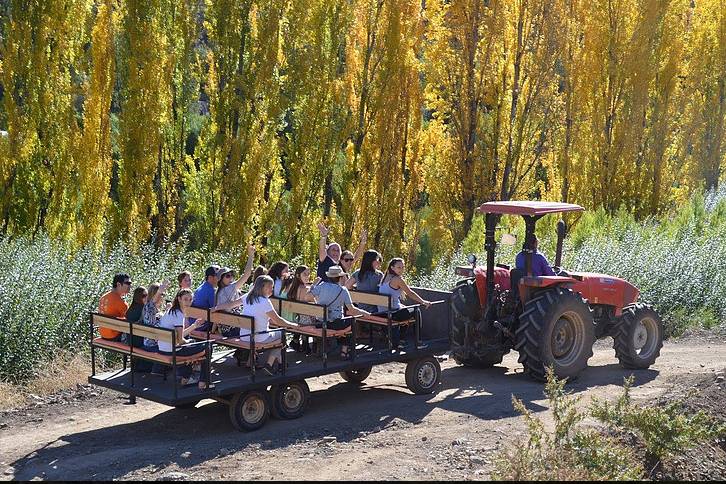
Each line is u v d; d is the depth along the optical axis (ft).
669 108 87.61
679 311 52.34
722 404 33.17
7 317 36.88
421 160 75.05
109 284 42.24
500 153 75.25
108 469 24.94
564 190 83.46
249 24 62.49
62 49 58.95
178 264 46.88
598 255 57.00
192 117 85.46
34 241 51.93
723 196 95.71
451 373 38.27
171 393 27.25
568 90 82.28
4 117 60.29
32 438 28.60
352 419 30.25
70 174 58.44
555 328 36.17
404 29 68.95
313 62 63.87
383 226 69.92
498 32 72.59
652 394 34.24
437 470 24.72
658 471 27.40
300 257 60.90
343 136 65.72
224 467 25.02
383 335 34.14
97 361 37.68
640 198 85.35
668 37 84.48
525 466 23.67
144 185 58.95
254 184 61.11
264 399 29.25
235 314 29.25
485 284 37.01
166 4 61.41
